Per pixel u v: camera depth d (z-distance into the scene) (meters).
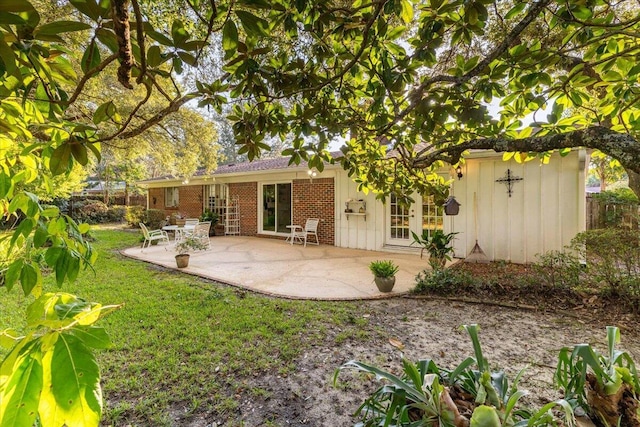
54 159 0.99
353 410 2.24
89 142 1.03
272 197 11.49
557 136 1.38
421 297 4.68
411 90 1.92
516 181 6.84
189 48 1.03
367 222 9.04
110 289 5.16
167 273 6.43
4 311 4.00
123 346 3.11
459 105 1.66
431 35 1.36
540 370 2.67
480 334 3.41
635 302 3.77
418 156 2.71
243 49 1.22
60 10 2.81
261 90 1.47
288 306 4.32
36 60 0.91
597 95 2.37
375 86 1.71
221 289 5.20
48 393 0.50
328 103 1.96
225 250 9.12
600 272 4.02
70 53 1.10
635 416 0.96
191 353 3.01
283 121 1.85
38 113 1.19
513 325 3.64
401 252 8.39
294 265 7.12
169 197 15.80
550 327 3.55
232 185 12.70
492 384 1.07
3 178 0.99
